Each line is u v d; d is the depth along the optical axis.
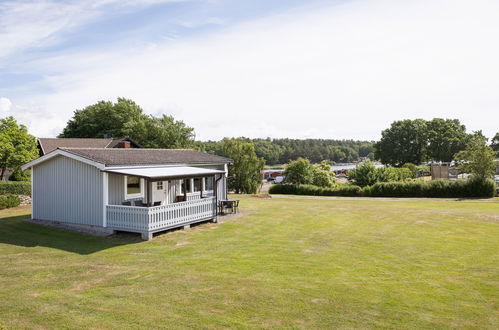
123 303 8.83
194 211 18.75
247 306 8.58
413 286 9.96
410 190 41.06
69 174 18.84
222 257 13.10
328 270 11.47
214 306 8.59
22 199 28.92
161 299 9.06
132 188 19.50
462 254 13.35
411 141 90.69
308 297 9.12
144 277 10.88
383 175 46.69
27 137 34.50
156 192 21.41
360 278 10.67
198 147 58.25
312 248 14.40
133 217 16.41
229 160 27.84
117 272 11.45
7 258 13.39
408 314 8.11
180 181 23.55
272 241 15.66
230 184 50.56
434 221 20.39
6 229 18.64
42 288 10.02
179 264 12.24
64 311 8.38
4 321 7.84
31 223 20.08
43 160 19.62
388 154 93.19
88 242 15.75
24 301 9.03
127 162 18.47
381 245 14.88
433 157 88.56
